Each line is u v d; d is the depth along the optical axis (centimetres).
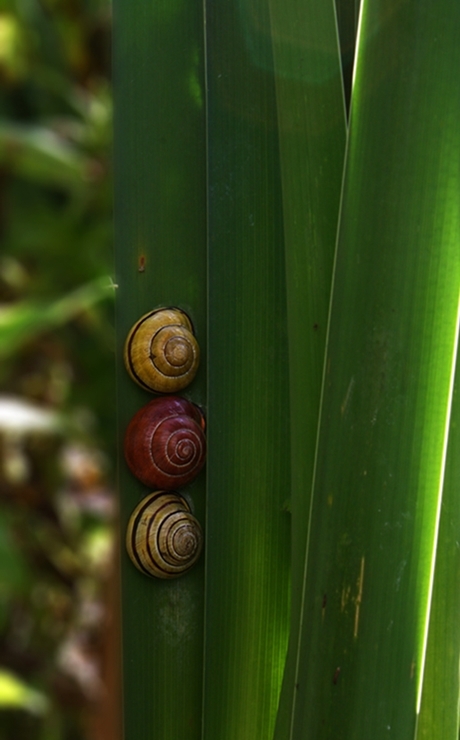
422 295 30
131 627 35
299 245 32
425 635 30
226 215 34
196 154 35
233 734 34
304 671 31
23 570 53
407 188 30
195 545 35
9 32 57
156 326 35
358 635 30
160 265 35
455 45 30
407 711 30
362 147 30
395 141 30
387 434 30
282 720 32
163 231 35
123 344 35
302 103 32
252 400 34
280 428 34
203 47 34
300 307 32
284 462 34
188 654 35
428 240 30
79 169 57
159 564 34
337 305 31
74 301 52
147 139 34
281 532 34
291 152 32
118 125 34
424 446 30
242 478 34
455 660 32
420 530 30
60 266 60
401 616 30
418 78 30
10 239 59
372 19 30
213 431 34
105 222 60
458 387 32
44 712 54
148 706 34
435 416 30
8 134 55
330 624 30
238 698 34
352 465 30
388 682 30
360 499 30
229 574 34
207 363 34
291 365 32
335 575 30
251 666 34
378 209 30
